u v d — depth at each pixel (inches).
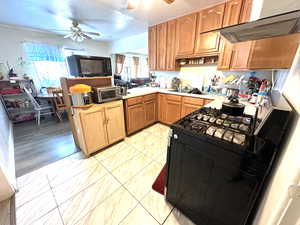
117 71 242.1
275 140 26.3
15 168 68.2
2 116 100.2
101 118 76.3
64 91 74.5
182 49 100.3
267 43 60.2
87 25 132.0
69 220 45.0
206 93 100.5
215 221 38.4
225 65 82.4
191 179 39.5
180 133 37.5
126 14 100.1
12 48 137.9
